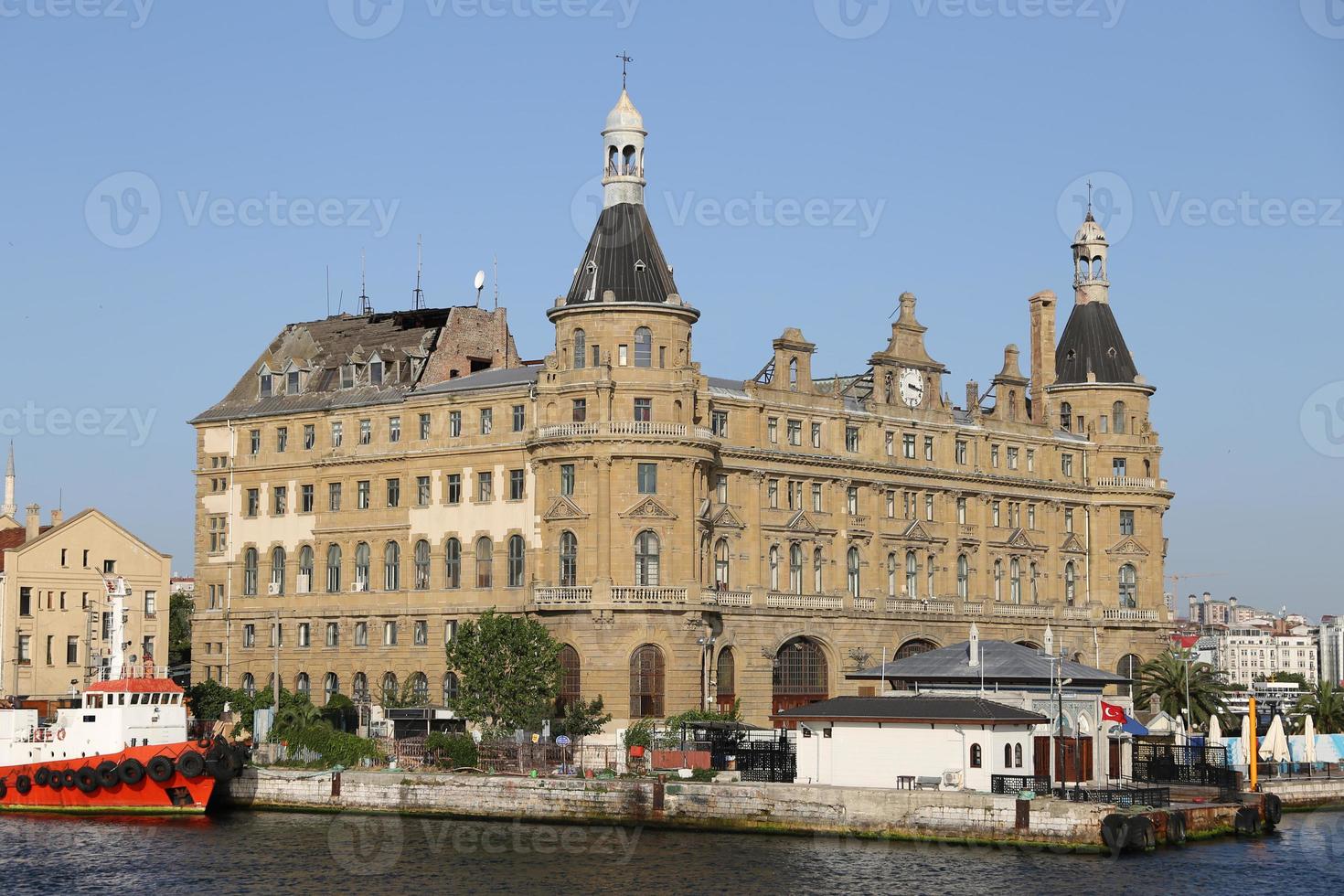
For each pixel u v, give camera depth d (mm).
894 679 129875
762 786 114125
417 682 150875
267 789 127438
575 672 140750
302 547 159250
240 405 166125
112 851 110000
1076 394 183250
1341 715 170750
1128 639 180750
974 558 169750
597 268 144000
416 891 97062
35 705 142375
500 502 147125
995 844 107875
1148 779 128625
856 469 159125
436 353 158875
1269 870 102312
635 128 145750
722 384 153125
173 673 176750
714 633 145250
